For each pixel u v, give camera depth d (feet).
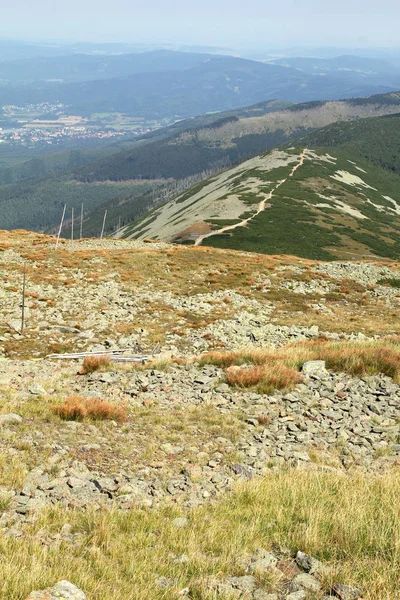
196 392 59.98
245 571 23.75
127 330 100.83
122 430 46.21
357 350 71.97
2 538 25.08
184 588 21.85
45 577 21.24
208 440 45.44
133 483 35.09
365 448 44.55
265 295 136.05
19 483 32.73
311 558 24.25
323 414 52.80
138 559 24.68
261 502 32.19
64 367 75.51
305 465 40.42
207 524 28.94
